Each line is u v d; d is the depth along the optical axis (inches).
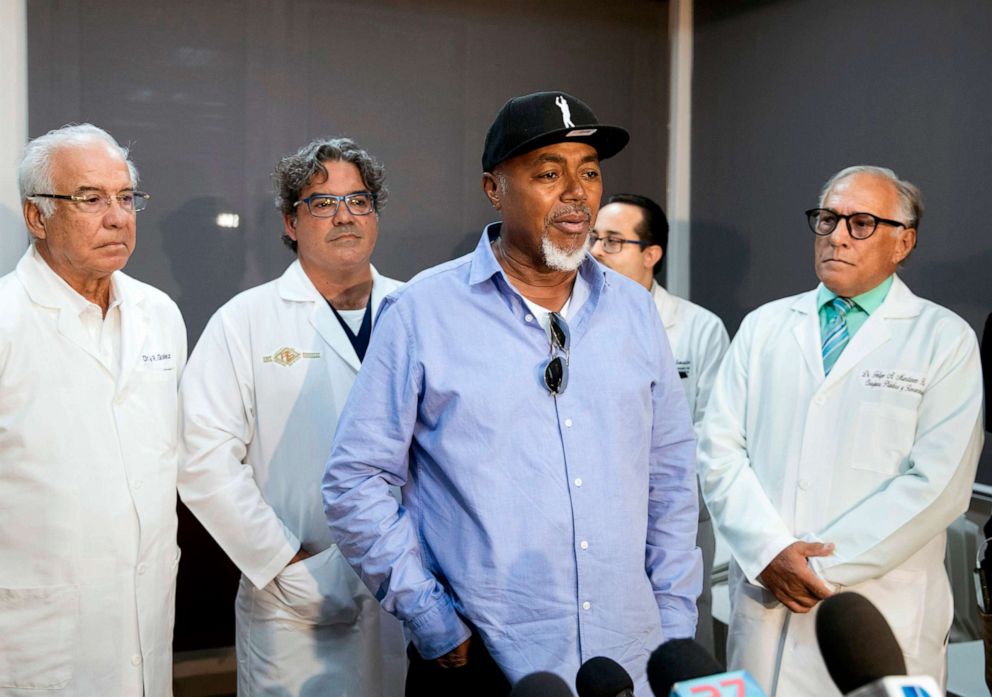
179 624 117.3
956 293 103.9
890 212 84.0
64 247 75.1
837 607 31.8
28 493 73.5
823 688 81.6
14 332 73.9
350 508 64.4
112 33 111.7
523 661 61.6
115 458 76.8
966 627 107.8
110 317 79.7
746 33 130.6
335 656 88.8
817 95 120.0
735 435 91.0
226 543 84.6
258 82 118.3
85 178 74.3
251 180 118.8
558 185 62.5
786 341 90.1
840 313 88.4
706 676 35.3
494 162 64.3
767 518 83.9
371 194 92.7
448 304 65.2
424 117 126.9
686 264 142.1
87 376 76.3
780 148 125.7
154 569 80.0
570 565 62.2
